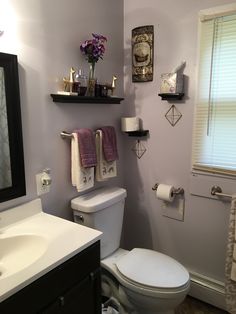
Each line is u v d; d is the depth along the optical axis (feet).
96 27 6.01
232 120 5.60
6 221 4.58
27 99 4.76
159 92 6.47
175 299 4.92
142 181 7.22
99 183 6.63
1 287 3.05
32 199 5.09
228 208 5.93
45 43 4.94
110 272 5.72
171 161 6.59
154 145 6.81
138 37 6.55
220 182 5.92
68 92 5.26
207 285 6.47
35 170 5.08
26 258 4.06
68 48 5.39
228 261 5.70
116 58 6.72
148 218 7.29
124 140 7.33
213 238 6.27
